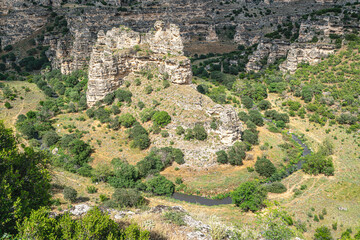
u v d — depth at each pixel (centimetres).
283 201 6219
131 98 9425
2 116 9838
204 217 4516
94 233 2594
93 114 9519
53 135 8262
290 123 10062
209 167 7394
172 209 4250
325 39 13388
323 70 11950
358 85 10469
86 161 7494
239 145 7738
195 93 8994
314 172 7288
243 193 5994
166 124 8250
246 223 5216
